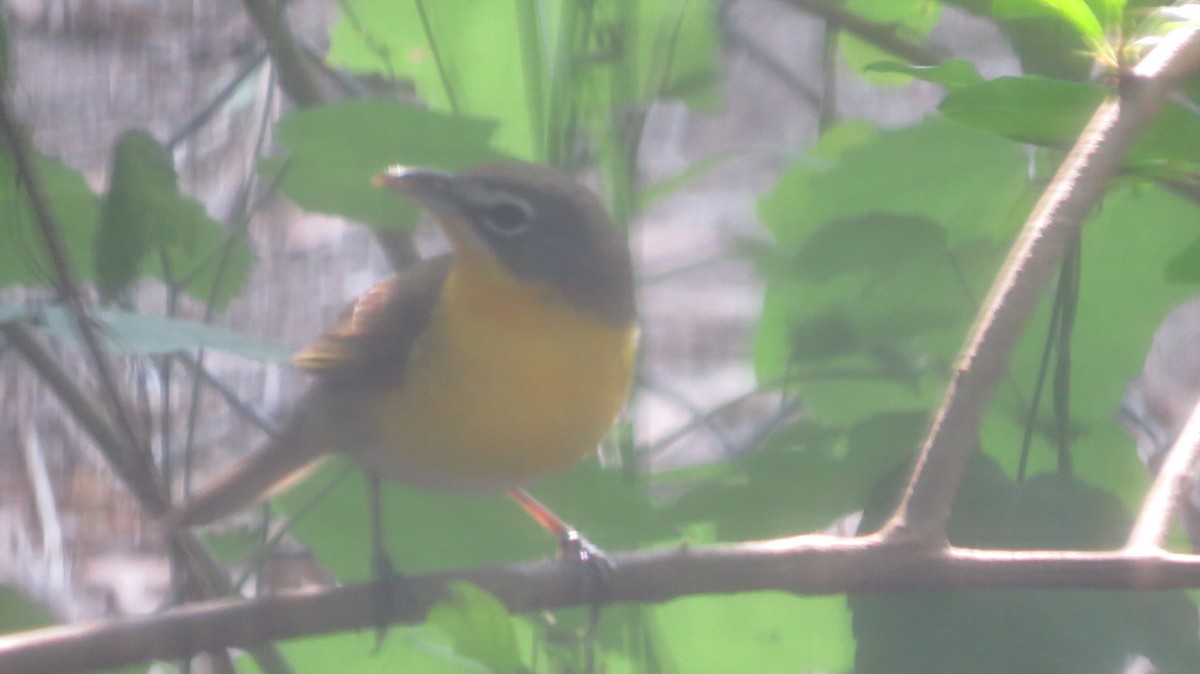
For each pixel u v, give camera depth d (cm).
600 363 354
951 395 346
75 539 371
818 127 358
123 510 372
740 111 380
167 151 352
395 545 354
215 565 355
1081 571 345
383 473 354
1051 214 346
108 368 351
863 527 350
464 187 353
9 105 349
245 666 354
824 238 352
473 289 354
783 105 384
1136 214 352
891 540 346
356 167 352
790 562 346
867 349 353
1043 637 347
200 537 356
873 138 352
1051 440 352
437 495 354
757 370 354
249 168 357
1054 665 347
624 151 354
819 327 353
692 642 353
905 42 356
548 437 353
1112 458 353
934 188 353
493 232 353
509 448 353
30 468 373
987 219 353
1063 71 352
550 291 354
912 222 351
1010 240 352
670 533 351
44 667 346
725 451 360
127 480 353
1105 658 347
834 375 353
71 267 349
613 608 353
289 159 352
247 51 373
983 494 349
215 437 368
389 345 354
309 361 355
